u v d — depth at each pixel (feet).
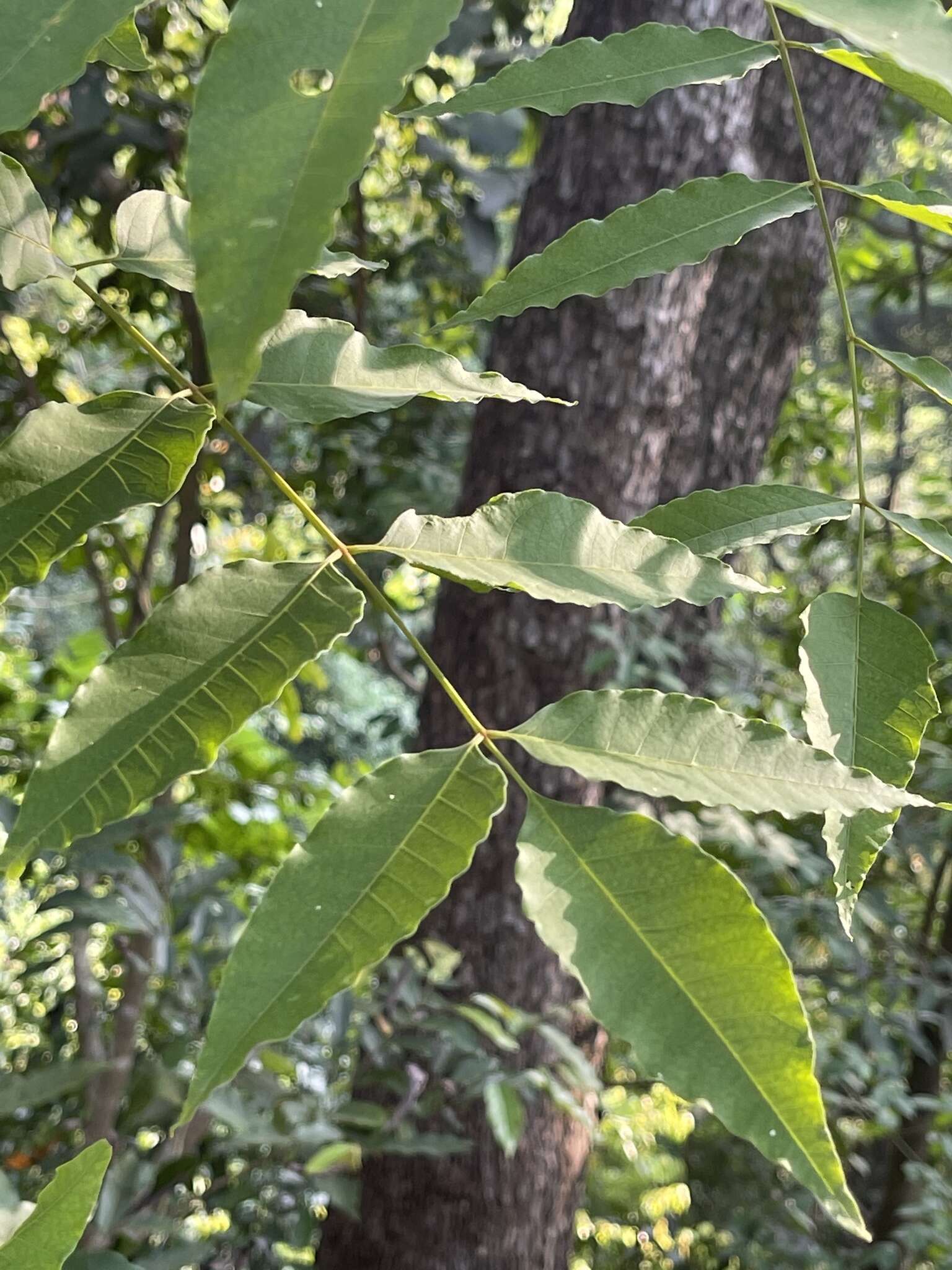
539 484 4.51
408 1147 3.42
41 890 4.41
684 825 4.38
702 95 4.28
